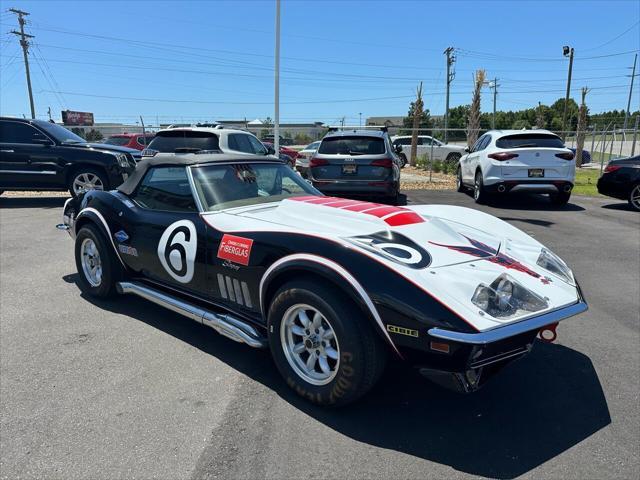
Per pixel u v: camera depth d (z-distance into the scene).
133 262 4.14
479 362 2.46
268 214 3.49
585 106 27.11
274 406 2.88
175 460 2.40
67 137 10.60
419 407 2.89
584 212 9.92
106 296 4.54
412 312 2.41
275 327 2.95
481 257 2.95
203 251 3.42
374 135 8.70
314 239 2.83
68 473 2.30
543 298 2.71
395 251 2.74
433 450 2.50
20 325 4.04
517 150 10.12
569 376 3.28
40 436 2.58
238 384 3.13
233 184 3.91
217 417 2.76
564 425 2.72
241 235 3.18
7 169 9.86
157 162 4.10
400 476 2.30
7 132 9.88
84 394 2.99
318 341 2.83
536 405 2.92
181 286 3.75
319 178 8.66
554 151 10.05
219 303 3.46
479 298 2.49
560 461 2.41
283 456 2.44
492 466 2.38
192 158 3.95
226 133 9.26
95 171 10.18
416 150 24.00
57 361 3.42
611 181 10.41
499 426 2.71
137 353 3.55
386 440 2.57
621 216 9.46
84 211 4.48
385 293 2.47
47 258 6.12
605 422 2.75
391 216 3.23
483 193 10.88
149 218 3.91
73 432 2.61
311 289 2.71
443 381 2.47
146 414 2.79
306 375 2.91
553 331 3.00
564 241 7.26
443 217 3.95
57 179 10.09
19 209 9.93
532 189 10.18
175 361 3.44
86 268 4.66
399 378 3.24
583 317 4.33
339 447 2.51
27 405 2.87
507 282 2.66
